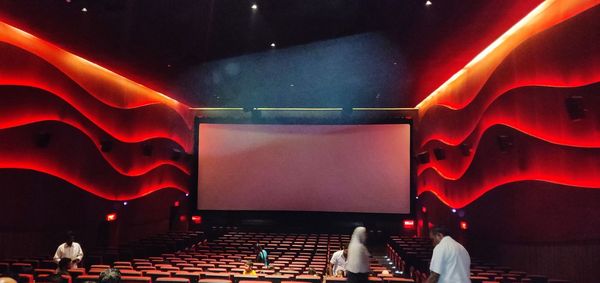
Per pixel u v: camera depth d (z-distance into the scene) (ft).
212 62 46.96
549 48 32.35
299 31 38.32
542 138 34.14
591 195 28.66
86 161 47.55
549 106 32.89
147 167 61.57
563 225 32.19
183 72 50.78
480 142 47.01
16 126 37.65
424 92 62.44
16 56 37.22
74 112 45.11
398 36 39.22
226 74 52.16
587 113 28.50
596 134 27.81
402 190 73.26
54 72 41.93
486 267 36.24
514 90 38.40
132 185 57.62
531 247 37.09
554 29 31.60
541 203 35.06
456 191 56.18
